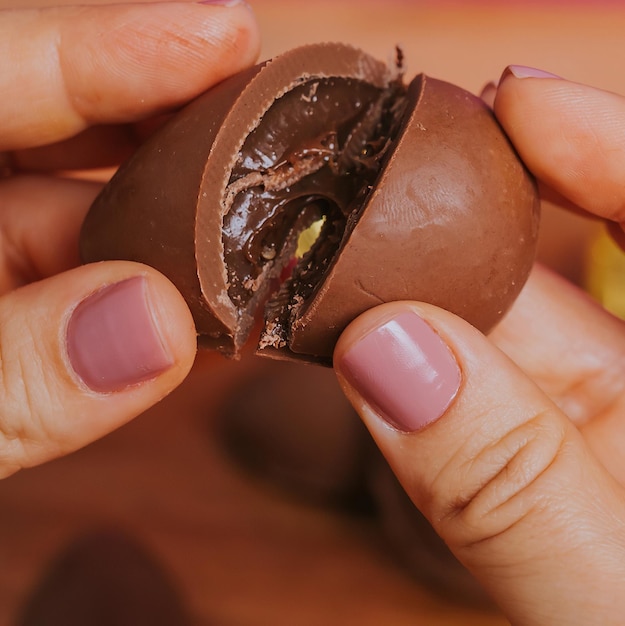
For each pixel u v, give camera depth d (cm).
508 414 10
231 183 10
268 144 10
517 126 11
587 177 12
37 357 10
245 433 17
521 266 10
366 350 10
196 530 16
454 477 10
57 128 13
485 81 20
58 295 10
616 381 14
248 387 18
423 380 10
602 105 11
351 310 10
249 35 12
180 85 12
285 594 16
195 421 17
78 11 12
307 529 16
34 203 14
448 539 10
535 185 11
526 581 10
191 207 10
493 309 10
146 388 10
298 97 11
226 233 10
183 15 12
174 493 17
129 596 15
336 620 15
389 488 16
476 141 10
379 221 10
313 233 12
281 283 11
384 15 22
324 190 11
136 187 10
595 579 9
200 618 15
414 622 15
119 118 13
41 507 17
